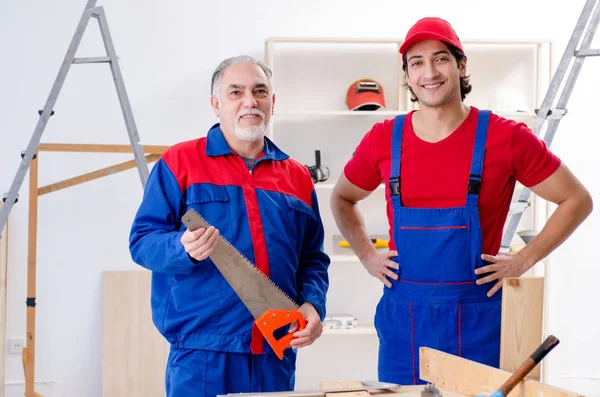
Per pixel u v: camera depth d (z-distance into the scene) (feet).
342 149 15.06
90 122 14.35
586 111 15.28
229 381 6.55
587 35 9.71
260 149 7.07
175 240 6.26
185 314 6.55
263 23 14.82
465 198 7.14
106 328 14.28
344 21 14.99
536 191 7.54
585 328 15.31
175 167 6.79
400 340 7.37
